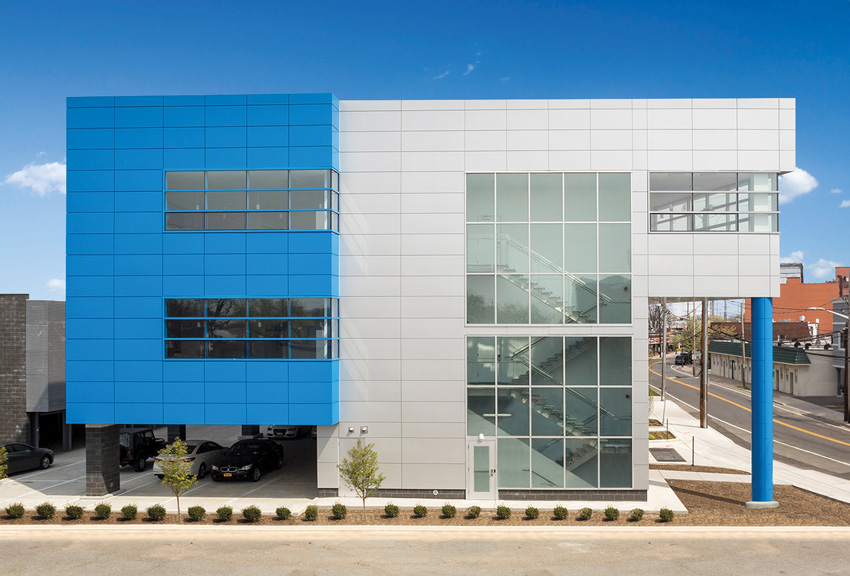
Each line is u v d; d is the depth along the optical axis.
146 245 20.83
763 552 15.76
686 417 41.41
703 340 37.38
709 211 20.50
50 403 29.58
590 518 18.52
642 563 15.01
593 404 20.41
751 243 20.38
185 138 20.81
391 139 21.02
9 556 15.62
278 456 26.58
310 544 16.48
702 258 20.38
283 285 20.53
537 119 20.80
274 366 20.48
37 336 29.69
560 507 18.62
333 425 20.94
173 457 19.58
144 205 20.88
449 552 15.81
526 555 15.58
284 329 20.52
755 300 20.38
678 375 76.69
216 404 20.61
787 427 38.16
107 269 20.86
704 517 18.70
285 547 16.23
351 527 17.69
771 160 20.44
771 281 20.28
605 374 20.44
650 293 20.41
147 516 18.83
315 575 14.30
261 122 20.72
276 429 35.59
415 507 18.81
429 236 20.88
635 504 19.97
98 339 20.83
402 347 20.86
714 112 20.56
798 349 53.75
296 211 20.58
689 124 20.58
